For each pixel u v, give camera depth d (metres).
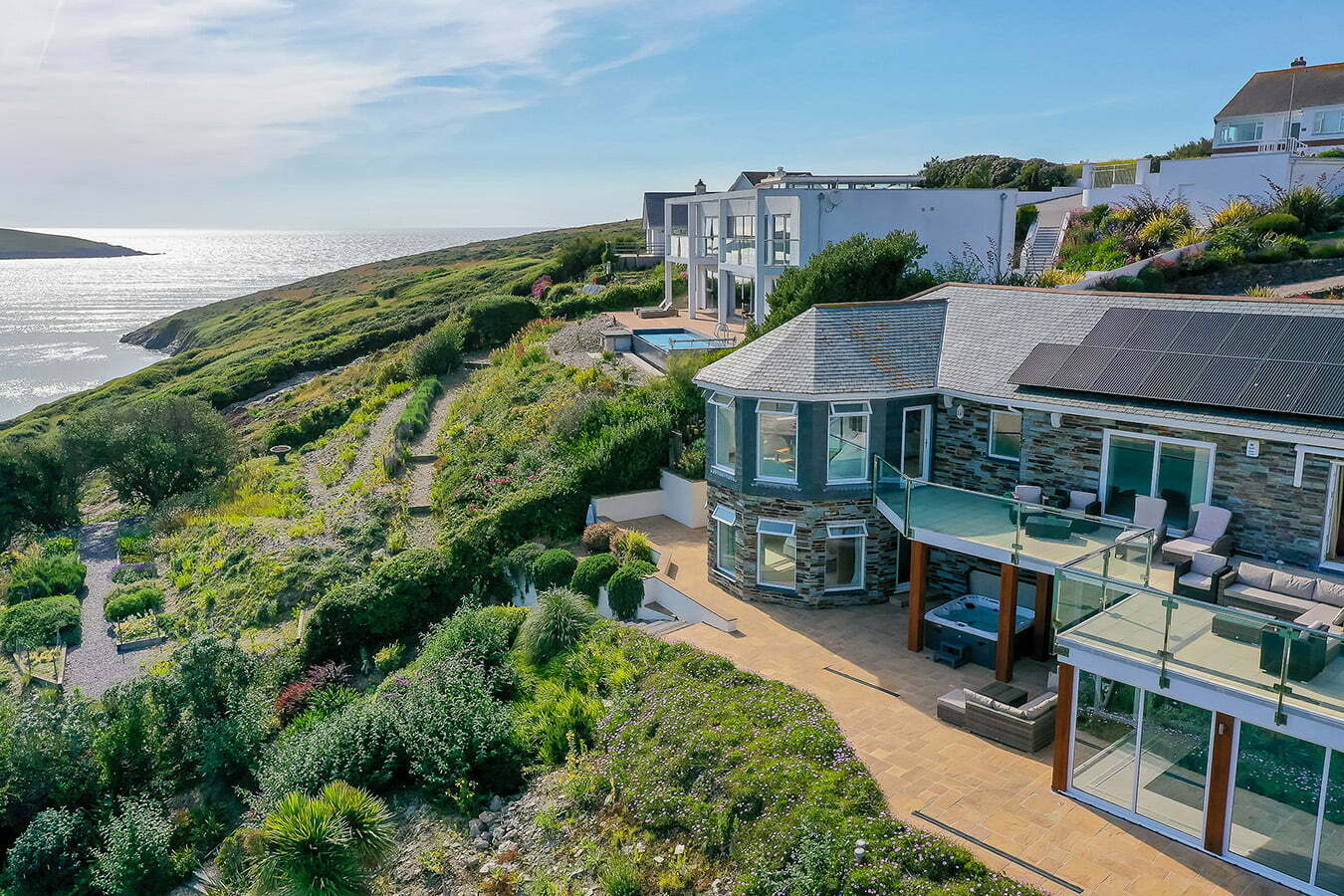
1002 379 19.72
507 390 39.03
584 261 73.00
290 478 37.94
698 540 26.48
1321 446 14.76
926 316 22.95
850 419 20.64
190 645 20.58
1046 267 42.19
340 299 106.25
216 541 32.06
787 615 21.00
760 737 14.87
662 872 13.16
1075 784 13.66
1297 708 11.16
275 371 63.47
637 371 37.69
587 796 15.16
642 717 16.52
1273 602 14.31
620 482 28.91
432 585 25.08
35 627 27.78
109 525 39.88
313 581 27.19
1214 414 16.11
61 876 17.08
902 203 39.72
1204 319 18.34
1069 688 13.57
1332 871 11.24
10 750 18.81
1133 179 47.38
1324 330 16.47
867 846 12.03
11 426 69.06
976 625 18.67
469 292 85.38
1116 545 14.55
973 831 12.85
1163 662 12.42
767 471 21.39
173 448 41.16
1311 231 38.31
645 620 22.75
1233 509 16.33
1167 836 12.70
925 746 15.24
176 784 19.38
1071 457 18.66
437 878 14.45
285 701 21.19
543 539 27.31
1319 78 55.41
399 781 17.02
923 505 18.30
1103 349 18.95
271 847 14.44
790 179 45.84
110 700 20.09
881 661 18.53
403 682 19.48
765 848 12.62
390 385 47.75
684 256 52.47
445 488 31.45
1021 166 68.62
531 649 20.34
